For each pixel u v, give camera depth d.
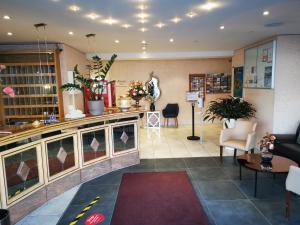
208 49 6.87
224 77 8.59
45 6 2.85
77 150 3.74
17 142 2.83
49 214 2.95
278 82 4.84
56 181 3.40
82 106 6.16
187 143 6.16
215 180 3.83
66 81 5.42
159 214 2.88
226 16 3.41
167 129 8.02
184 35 4.73
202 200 3.21
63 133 3.47
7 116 5.20
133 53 7.30
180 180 3.86
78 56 6.52
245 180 3.81
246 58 6.22
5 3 2.72
